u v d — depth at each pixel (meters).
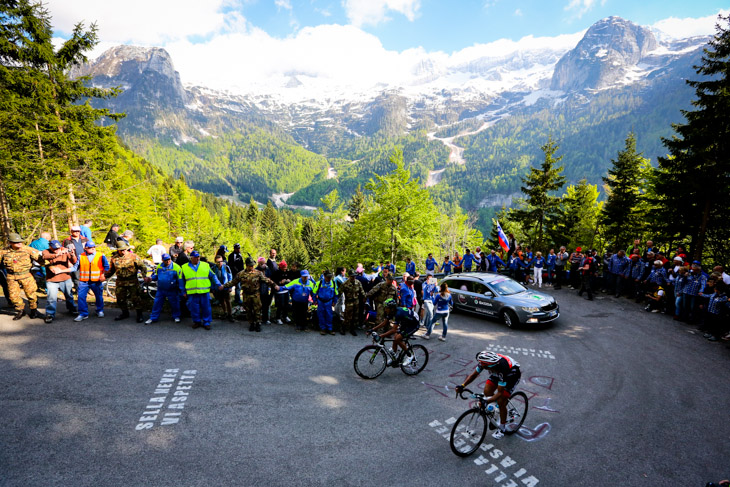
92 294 12.59
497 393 5.76
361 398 7.29
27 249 9.46
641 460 5.72
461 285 14.63
